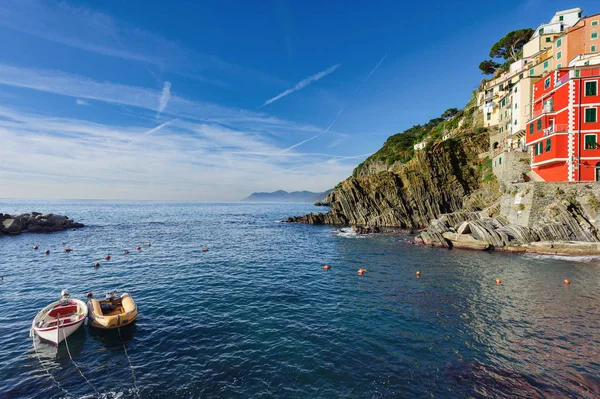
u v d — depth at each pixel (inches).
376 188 3043.8
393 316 776.9
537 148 1681.8
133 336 666.2
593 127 1455.5
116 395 480.7
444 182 2719.0
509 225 1659.7
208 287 1023.0
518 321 735.1
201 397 474.0
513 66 2573.8
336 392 483.8
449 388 492.1
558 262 1309.1
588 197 1440.7
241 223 3489.2
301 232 2578.7
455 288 997.8
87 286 1048.8
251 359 576.4
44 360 575.8
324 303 872.9
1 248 1784.0
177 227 3019.2
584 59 1903.3
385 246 1822.1
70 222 2886.3
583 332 673.0
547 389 485.7
